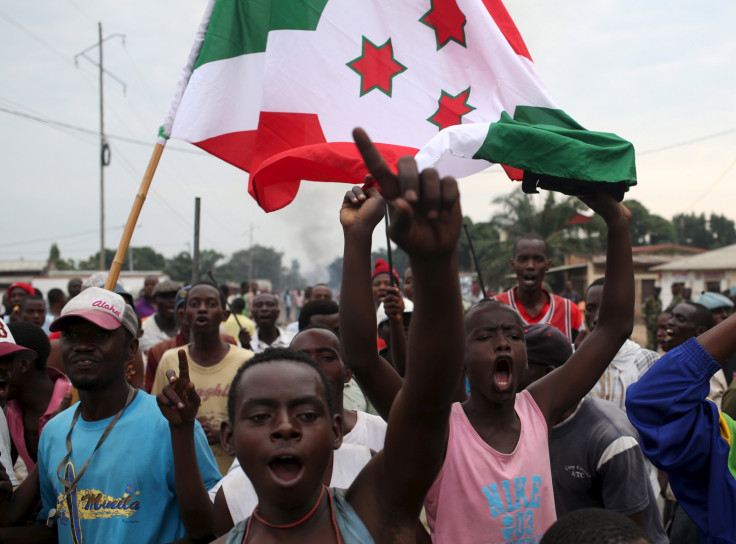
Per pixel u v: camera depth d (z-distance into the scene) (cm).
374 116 356
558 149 267
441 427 187
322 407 189
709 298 768
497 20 360
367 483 202
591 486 328
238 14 402
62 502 292
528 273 620
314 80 364
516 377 282
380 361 246
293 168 346
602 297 292
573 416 334
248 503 297
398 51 359
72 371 296
